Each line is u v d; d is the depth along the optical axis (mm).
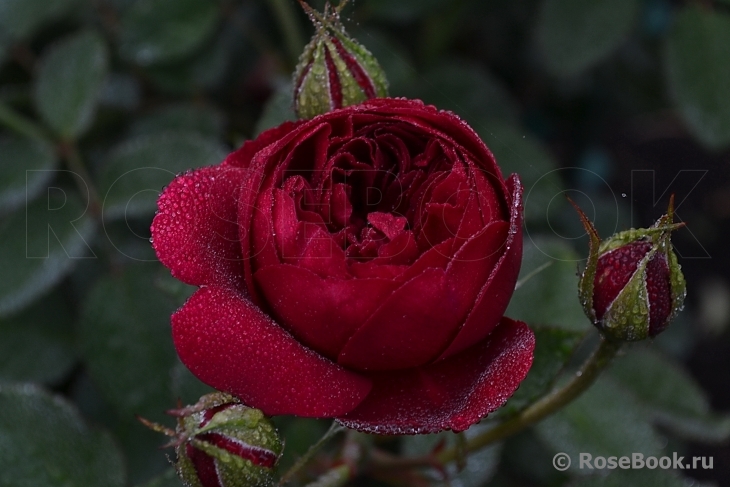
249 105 631
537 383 430
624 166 916
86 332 491
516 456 555
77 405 527
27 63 565
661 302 397
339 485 448
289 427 488
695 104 524
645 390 512
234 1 568
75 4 560
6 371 514
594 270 399
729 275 902
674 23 525
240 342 376
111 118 585
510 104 592
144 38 536
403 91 548
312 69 423
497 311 383
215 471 388
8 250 498
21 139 515
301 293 377
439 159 396
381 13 557
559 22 550
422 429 376
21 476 450
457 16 625
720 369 867
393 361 384
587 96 754
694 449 798
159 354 492
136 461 491
